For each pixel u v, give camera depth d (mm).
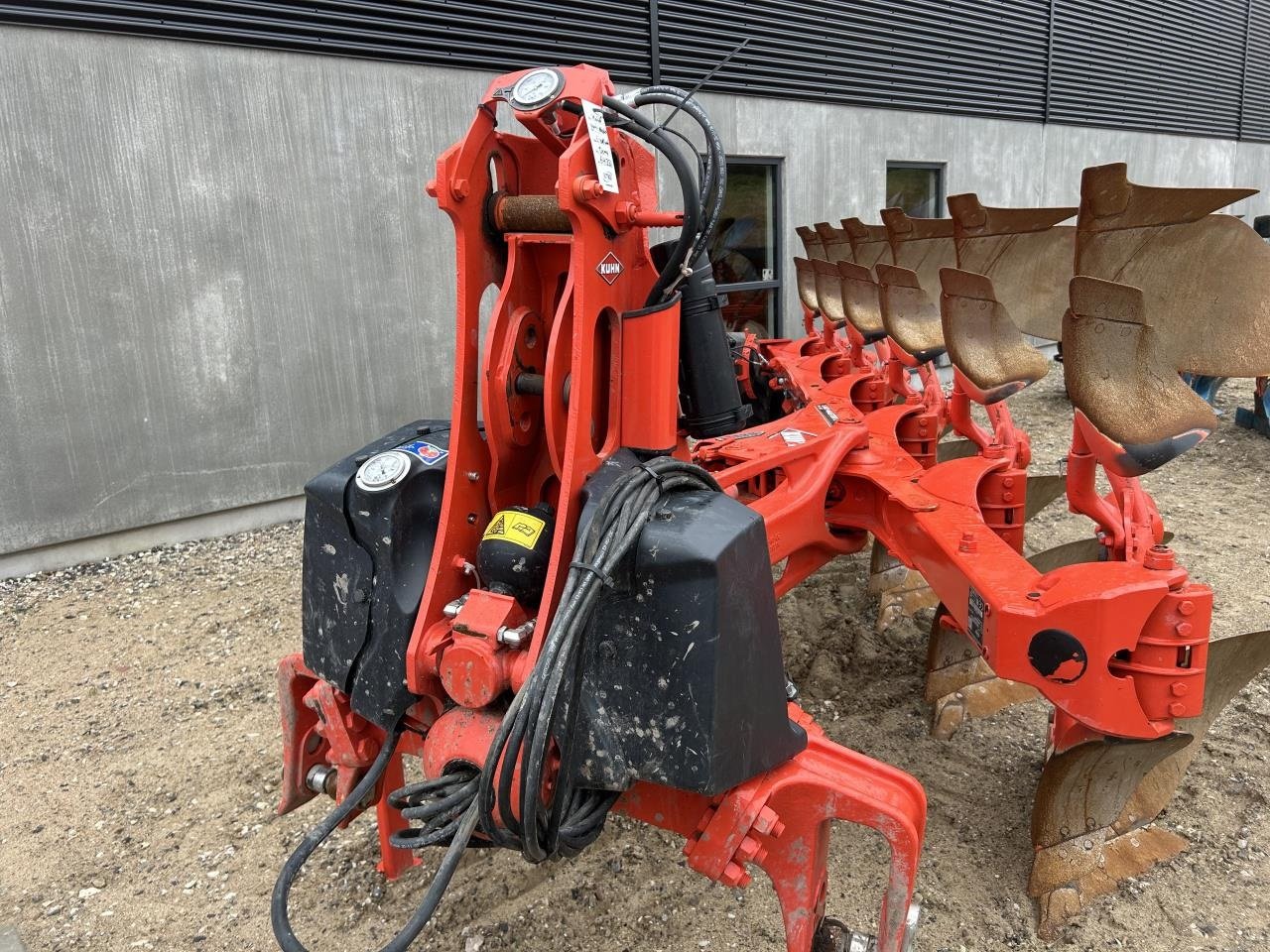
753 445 3045
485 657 1574
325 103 5230
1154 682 2111
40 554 4789
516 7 5867
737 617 1540
